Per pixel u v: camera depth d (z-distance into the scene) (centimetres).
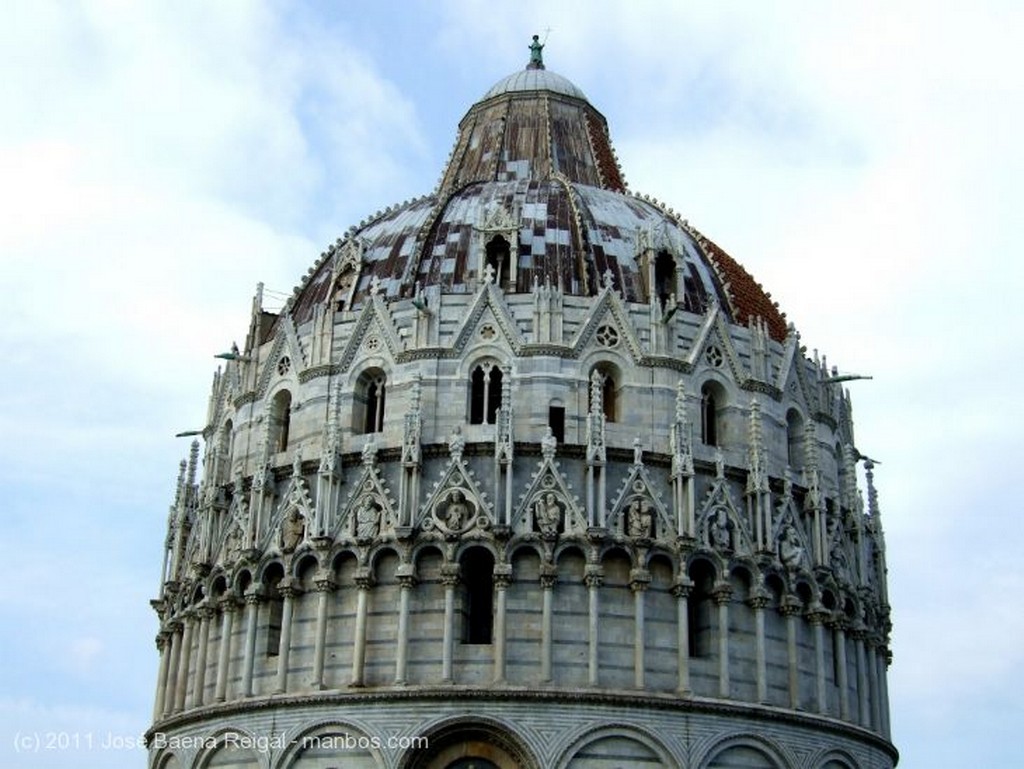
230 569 6344
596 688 5647
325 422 6425
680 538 5931
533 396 6200
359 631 5822
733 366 6600
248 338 7288
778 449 6612
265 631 6153
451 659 5694
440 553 5900
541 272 6681
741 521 6159
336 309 6894
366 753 5650
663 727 5659
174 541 7119
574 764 5544
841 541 6681
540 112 8550
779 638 6125
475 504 5912
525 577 5834
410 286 6775
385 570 5944
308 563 6109
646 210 7562
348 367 6531
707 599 6016
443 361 6328
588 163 8431
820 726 6062
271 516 6353
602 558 5856
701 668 5856
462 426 6159
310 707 5797
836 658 6356
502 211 6750
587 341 6356
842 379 7206
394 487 6091
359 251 7056
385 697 5662
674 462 6078
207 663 6378
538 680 5656
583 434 6175
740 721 5812
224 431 7006
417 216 7325
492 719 5562
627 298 6694
